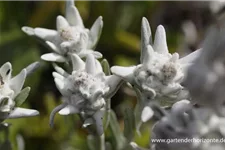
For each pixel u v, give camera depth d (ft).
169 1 2.20
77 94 1.47
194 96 1.43
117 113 2.07
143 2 2.25
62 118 2.02
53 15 2.17
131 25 2.25
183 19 2.17
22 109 1.50
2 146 1.62
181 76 1.44
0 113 1.48
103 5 2.19
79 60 1.51
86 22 2.20
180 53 2.11
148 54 1.47
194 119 1.43
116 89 1.49
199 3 2.09
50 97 2.05
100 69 1.51
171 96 1.45
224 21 1.83
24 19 2.23
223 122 1.43
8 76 1.51
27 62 2.10
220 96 1.42
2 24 2.21
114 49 2.21
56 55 1.61
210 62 1.43
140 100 1.47
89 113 1.48
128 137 1.57
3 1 2.23
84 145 1.98
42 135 2.04
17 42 2.13
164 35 1.51
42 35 1.64
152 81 1.45
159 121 1.44
